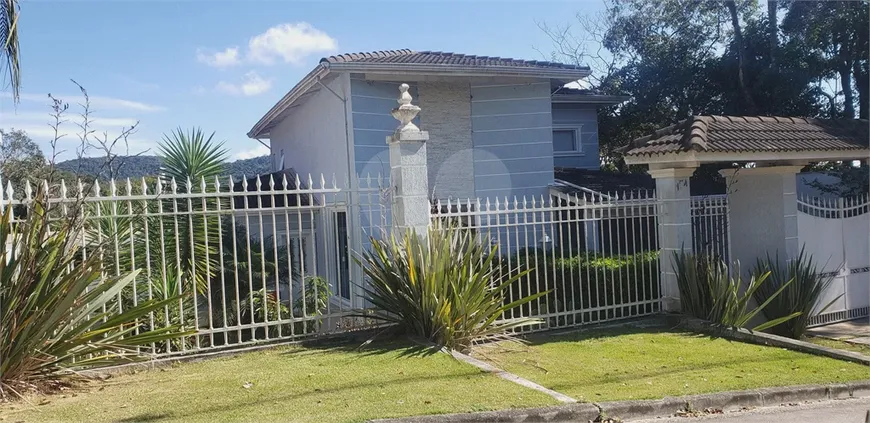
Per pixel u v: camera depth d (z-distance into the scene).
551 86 15.12
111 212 7.51
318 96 15.22
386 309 8.15
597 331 9.25
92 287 6.89
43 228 6.09
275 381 6.36
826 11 16.36
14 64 6.60
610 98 18.05
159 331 6.70
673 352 8.00
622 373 6.98
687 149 8.98
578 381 6.64
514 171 14.47
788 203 10.30
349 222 8.54
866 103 16.77
